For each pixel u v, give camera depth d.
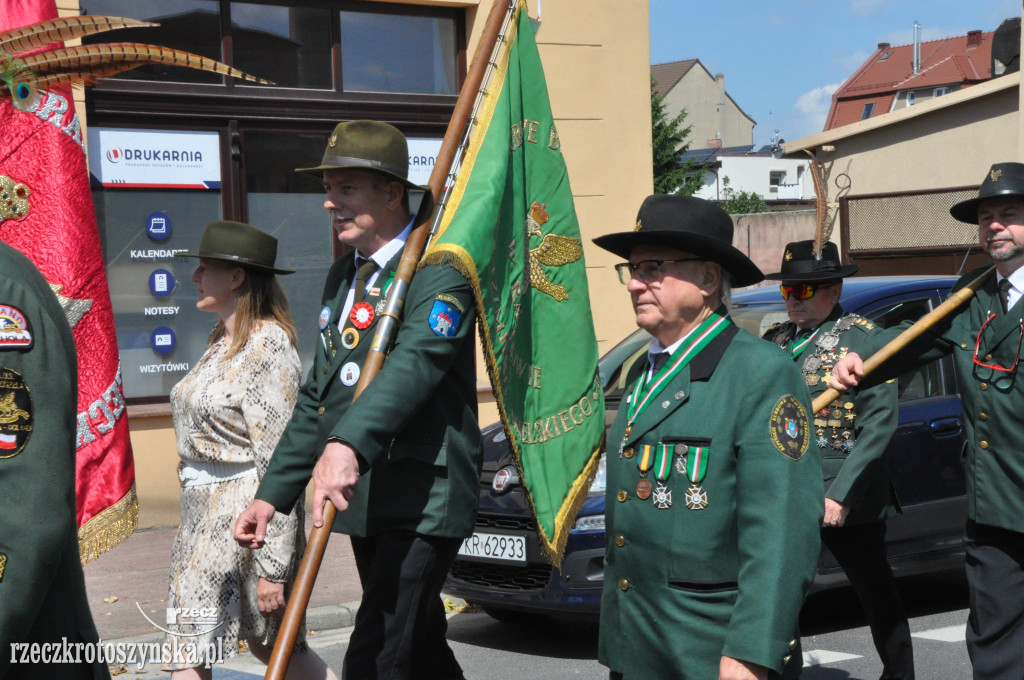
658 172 37.53
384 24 9.65
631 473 2.72
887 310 6.25
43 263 5.30
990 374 3.90
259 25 9.13
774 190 69.44
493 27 3.49
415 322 3.02
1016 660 3.81
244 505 3.69
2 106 5.23
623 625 2.72
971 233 15.05
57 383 2.23
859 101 66.12
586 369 3.61
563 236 3.61
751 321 6.40
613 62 10.48
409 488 3.14
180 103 8.78
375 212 3.29
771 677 2.53
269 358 3.72
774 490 2.53
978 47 62.66
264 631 3.71
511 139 3.45
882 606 4.59
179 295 8.89
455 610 6.69
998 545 3.92
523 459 3.43
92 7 8.45
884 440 4.46
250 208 9.19
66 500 2.21
